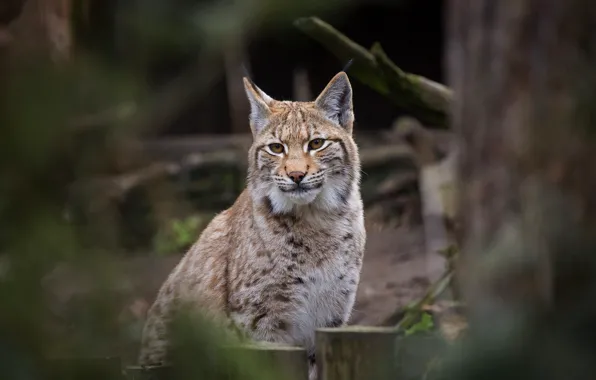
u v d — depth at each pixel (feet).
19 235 13.33
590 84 15.67
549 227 15.61
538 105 16.17
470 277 16.65
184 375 15.16
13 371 12.94
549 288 15.17
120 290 14.75
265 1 16.62
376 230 65.98
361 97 92.63
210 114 89.81
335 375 20.92
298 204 34.53
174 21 16.75
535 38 16.31
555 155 15.92
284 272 34.76
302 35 20.08
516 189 16.38
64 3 19.40
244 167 73.56
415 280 51.88
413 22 90.33
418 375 19.48
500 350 13.55
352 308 37.19
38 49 13.85
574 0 16.03
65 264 13.96
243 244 35.12
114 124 14.89
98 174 14.71
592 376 13.19
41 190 13.43
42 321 13.33
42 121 13.25
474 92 17.28
